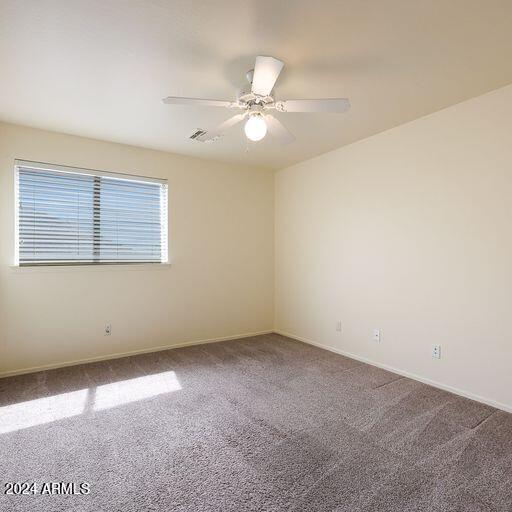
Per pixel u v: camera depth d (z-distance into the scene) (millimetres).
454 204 2602
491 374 2393
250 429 2061
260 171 4484
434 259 2744
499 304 2352
